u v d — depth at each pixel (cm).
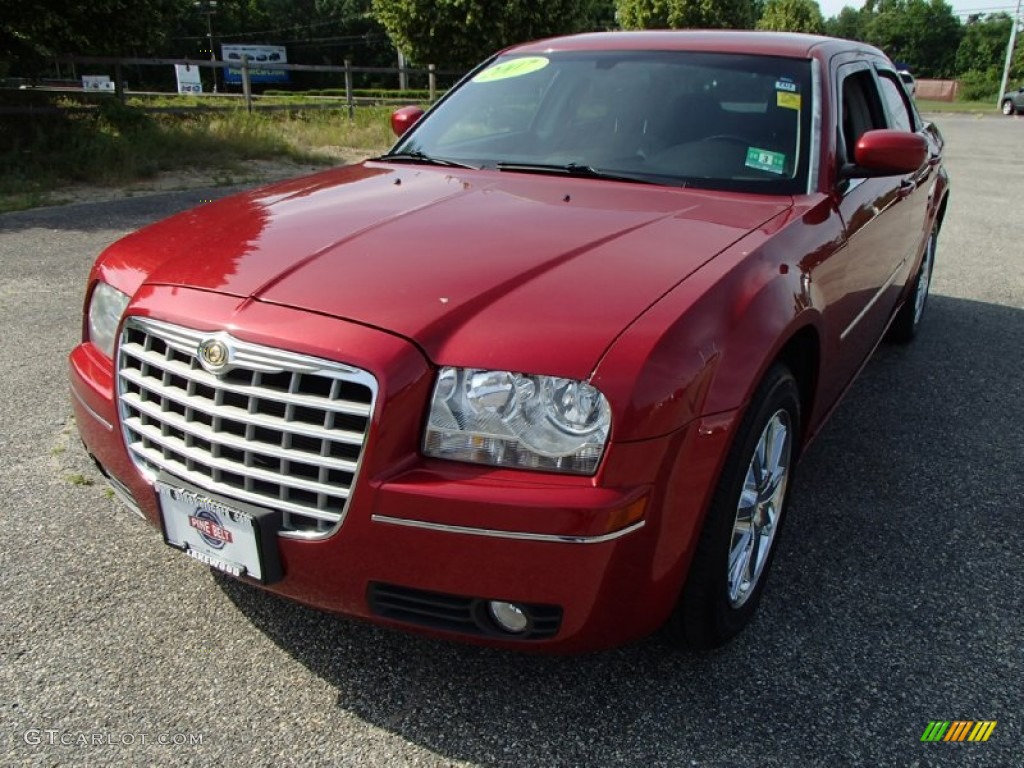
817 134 302
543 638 195
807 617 256
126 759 199
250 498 198
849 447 377
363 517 187
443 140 347
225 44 7319
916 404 427
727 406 201
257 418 193
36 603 254
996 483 345
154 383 212
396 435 185
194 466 208
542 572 184
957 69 8481
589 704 219
